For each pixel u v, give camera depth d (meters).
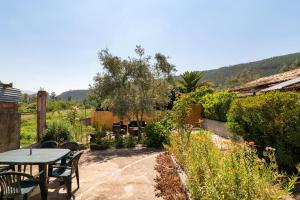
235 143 5.11
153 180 7.65
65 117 17.62
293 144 6.23
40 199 6.17
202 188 4.29
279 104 6.56
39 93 12.95
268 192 3.53
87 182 7.55
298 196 5.19
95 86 15.71
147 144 13.88
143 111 15.54
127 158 10.98
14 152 6.98
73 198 6.24
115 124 20.22
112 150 13.14
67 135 13.18
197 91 26.86
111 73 15.59
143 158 10.91
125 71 15.62
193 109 23.08
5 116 9.89
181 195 5.57
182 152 7.35
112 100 15.44
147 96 15.59
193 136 7.68
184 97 9.74
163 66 16.02
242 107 7.65
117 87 15.52
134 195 6.41
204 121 21.91
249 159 4.15
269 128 6.62
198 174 4.78
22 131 14.89
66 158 7.45
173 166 8.01
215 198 3.66
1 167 6.43
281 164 6.65
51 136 12.55
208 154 5.16
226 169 3.92
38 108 12.84
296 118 6.20
